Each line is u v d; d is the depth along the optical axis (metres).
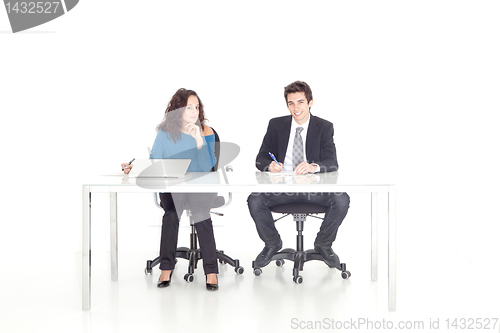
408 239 4.38
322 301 2.89
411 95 4.33
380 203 4.43
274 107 4.51
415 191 4.36
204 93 4.52
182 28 4.48
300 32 4.46
